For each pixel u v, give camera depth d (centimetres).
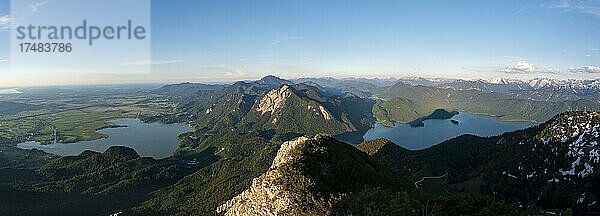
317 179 14475
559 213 10206
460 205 10706
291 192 13612
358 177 15488
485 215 9925
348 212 11919
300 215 12731
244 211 15000
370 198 11856
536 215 11075
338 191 14112
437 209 10388
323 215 12419
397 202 10962
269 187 14375
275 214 13325
